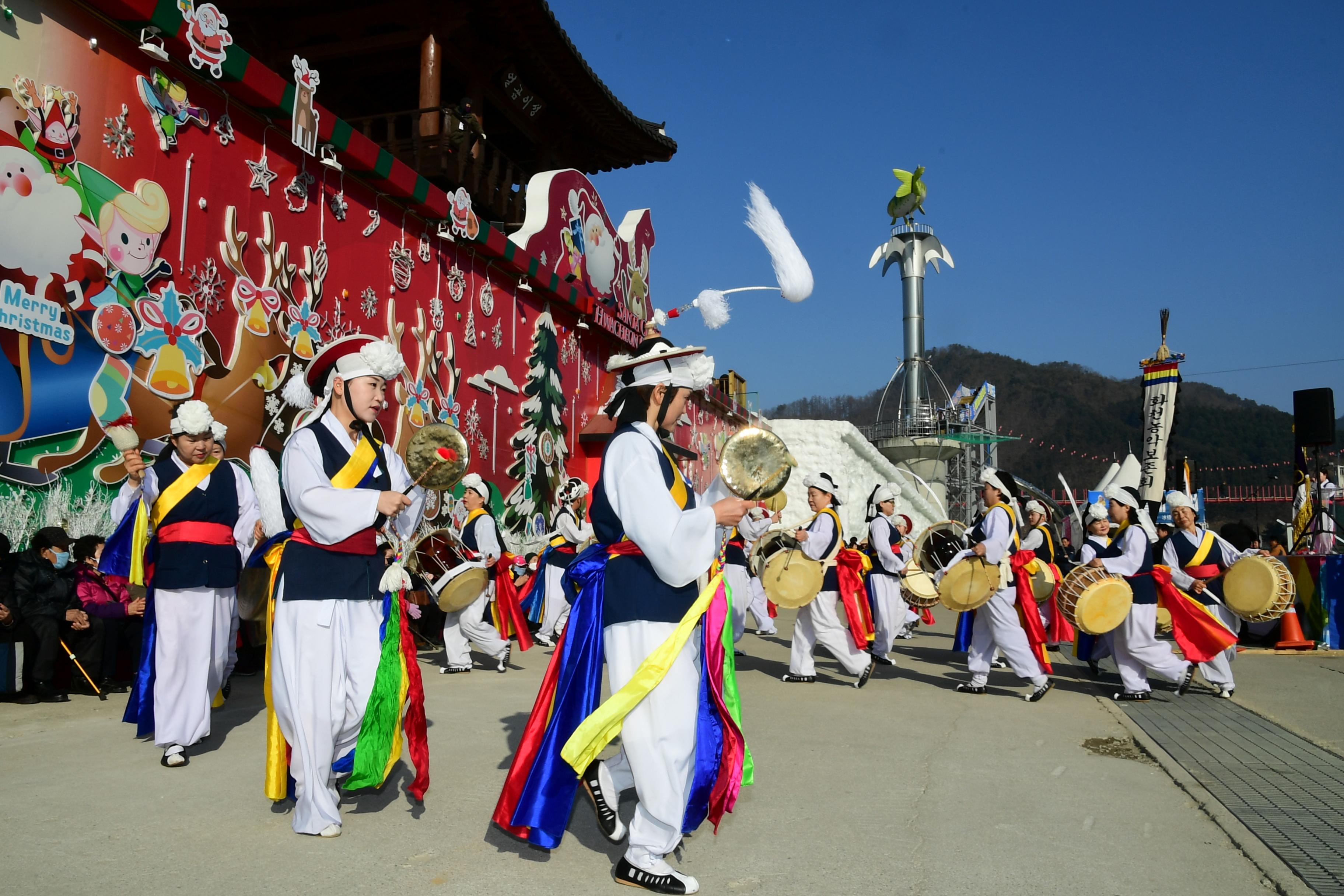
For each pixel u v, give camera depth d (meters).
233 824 3.80
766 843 3.81
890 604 9.30
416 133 12.79
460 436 4.02
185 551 4.87
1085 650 9.44
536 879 3.30
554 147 18.80
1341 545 14.67
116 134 6.57
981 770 5.20
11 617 6.09
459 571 7.98
